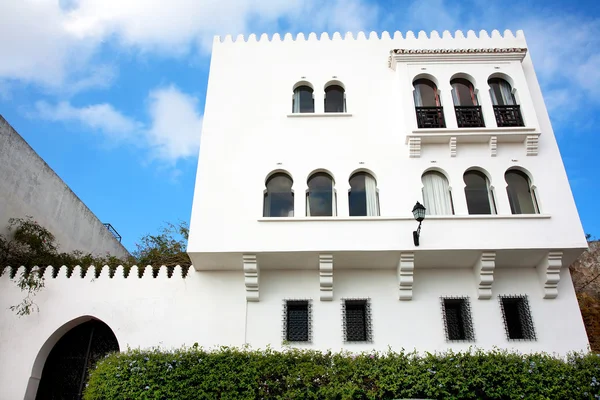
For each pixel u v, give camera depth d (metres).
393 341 12.78
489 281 13.15
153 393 10.85
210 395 10.97
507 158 14.26
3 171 15.80
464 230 13.17
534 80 15.52
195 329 13.01
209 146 14.50
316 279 13.60
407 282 13.15
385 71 15.84
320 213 13.93
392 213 13.56
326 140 14.66
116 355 11.75
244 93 15.41
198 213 13.50
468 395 10.85
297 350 11.70
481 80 15.14
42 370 13.20
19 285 13.60
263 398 10.99
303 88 15.90
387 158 14.37
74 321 13.38
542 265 13.38
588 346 12.68
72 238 19.78
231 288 13.53
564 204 13.55
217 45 16.31
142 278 13.70
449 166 14.22
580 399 10.77
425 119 14.71
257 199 13.77
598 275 18.88
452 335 13.18
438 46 16.19
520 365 11.20
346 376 11.06
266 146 14.54
